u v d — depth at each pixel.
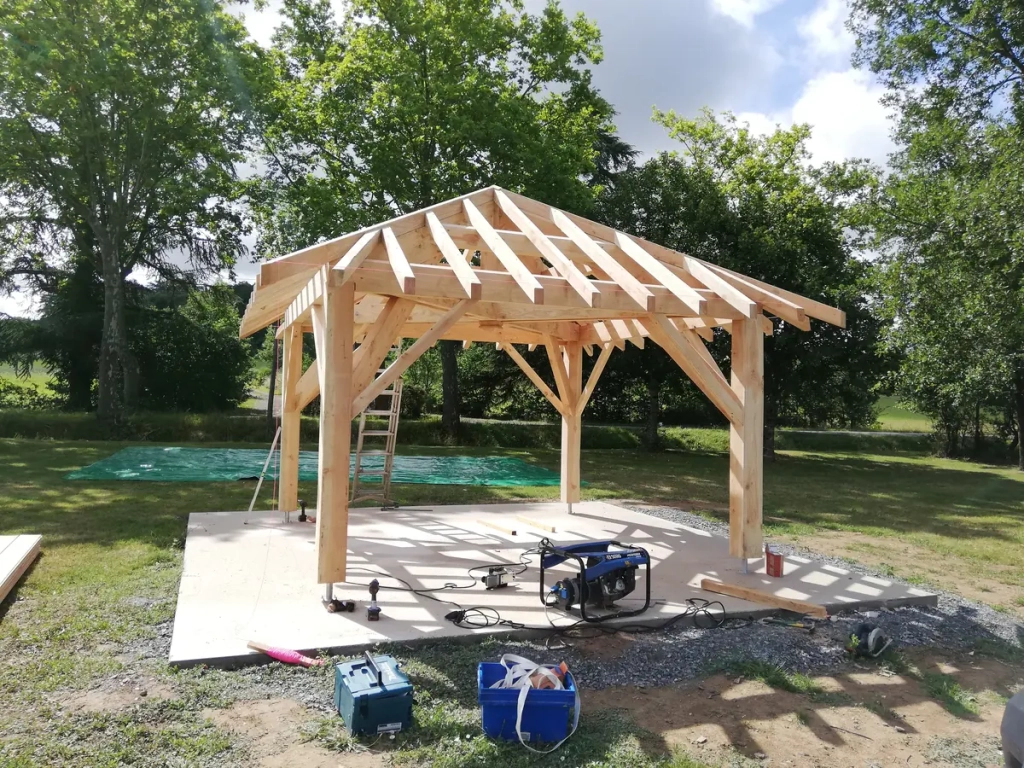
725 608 4.84
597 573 4.56
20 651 3.82
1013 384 17.27
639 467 14.79
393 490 10.15
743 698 3.56
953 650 4.45
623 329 7.83
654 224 17.27
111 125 17.05
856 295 15.40
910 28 14.57
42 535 6.38
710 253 16.78
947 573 6.48
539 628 4.27
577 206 15.59
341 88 16.19
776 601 4.93
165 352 23.08
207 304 23.23
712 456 18.08
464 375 24.72
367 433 8.63
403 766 2.77
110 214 17.39
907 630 4.74
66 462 12.09
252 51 16.81
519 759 2.85
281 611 4.45
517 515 8.30
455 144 15.53
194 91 15.94
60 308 21.25
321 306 5.09
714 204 16.52
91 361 21.45
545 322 8.34
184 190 16.75
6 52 14.62
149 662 3.67
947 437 21.91
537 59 16.94
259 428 17.33
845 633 4.59
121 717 3.04
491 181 15.47
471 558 6.10
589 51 17.31
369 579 5.30
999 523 9.35
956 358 12.89
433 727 3.06
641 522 8.02
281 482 7.29
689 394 19.67
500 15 16.55
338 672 3.22
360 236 4.73
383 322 4.59
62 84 15.40
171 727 3.00
